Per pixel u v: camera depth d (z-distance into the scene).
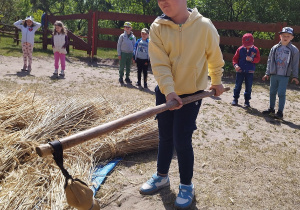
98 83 8.96
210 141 4.82
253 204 3.20
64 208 2.63
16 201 2.57
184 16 2.68
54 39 9.44
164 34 2.69
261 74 12.32
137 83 9.12
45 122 3.97
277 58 6.45
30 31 9.77
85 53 16.12
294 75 6.41
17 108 4.30
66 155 3.54
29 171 3.02
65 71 10.60
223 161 4.12
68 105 4.46
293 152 4.62
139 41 8.73
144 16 13.82
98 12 14.07
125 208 3.01
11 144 3.37
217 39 2.78
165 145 3.18
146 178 3.55
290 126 6.04
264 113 6.76
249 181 3.65
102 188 3.28
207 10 14.34
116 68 12.48
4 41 18.19
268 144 4.92
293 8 13.74
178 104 2.52
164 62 2.72
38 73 9.82
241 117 6.38
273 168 4.04
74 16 14.84
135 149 4.06
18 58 12.49
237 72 7.24
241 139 5.04
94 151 3.75
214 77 3.01
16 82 8.21
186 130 2.88
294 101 8.19
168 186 3.39
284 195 3.41
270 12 13.69
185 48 2.67
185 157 2.99
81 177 3.09
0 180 2.95
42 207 2.64
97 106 4.71
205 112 6.43
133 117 2.04
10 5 24.42
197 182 3.53
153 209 3.01
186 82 2.80
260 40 11.88
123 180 3.47
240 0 14.03
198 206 3.09
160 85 2.69
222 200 3.21
